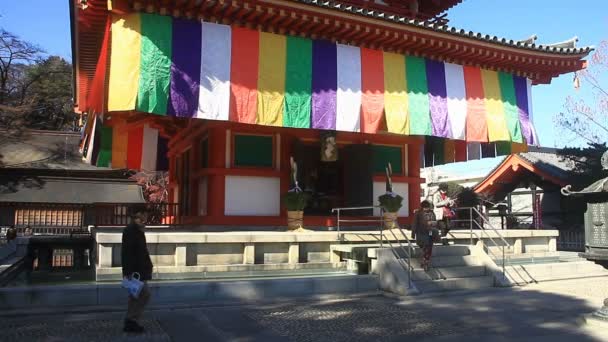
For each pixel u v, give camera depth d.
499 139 15.91
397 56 14.68
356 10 12.72
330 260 12.77
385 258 11.16
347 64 13.86
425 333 7.41
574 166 26.81
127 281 6.97
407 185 17.08
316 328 7.68
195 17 12.10
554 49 15.66
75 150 28.50
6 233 22.39
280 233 12.11
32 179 25.58
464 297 10.44
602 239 8.16
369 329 7.64
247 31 12.70
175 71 11.63
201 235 11.22
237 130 14.67
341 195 16.72
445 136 14.93
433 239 11.53
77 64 15.41
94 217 24.89
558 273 13.54
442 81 15.25
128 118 17.08
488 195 28.42
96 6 11.36
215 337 7.13
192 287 9.48
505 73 16.61
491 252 15.01
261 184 14.72
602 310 8.04
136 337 6.91
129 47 11.32
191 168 16.81
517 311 9.06
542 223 28.09
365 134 16.41
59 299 8.78
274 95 12.73
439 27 13.80
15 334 7.02
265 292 9.99
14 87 53.41
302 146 15.93
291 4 12.05
